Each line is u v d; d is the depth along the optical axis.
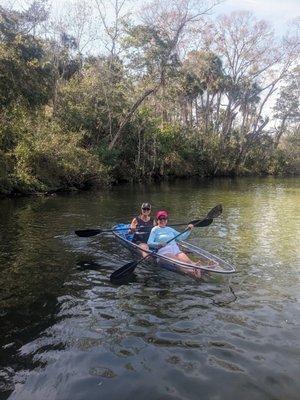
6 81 15.91
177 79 29.36
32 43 17.05
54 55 27.00
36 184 18.16
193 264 6.88
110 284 6.43
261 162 47.16
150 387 3.83
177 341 4.67
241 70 40.44
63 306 5.61
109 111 27.42
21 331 4.91
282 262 7.91
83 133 24.44
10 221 11.65
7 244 8.98
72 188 20.78
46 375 4.02
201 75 40.00
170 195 20.42
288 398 3.67
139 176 29.78
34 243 9.06
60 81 28.05
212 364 4.20
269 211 15.23
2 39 16.23
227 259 8.10
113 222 11.89
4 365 4.19
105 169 23.28
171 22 27.55
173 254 7.28
